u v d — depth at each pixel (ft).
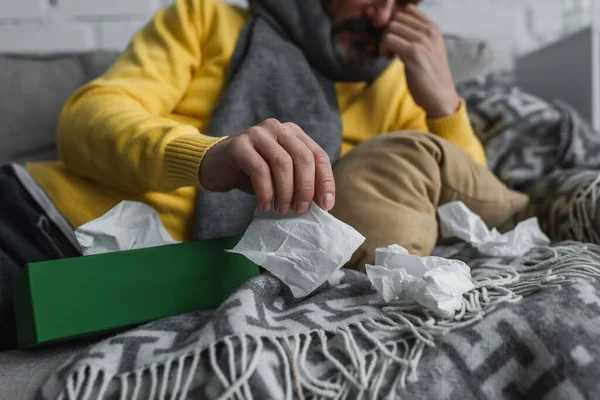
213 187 1.91
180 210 2.47
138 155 2.15
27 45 4.41
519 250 2.30
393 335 1.52
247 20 3.13
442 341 1.48
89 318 1.64
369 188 2.22
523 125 3.46
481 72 4.24
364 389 1.36
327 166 1.77
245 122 2.65
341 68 3.09
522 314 1.52
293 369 1.37
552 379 1.43
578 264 1.85
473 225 2.34
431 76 3.00
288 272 1.71
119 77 2.72
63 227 2.21
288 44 2.96
